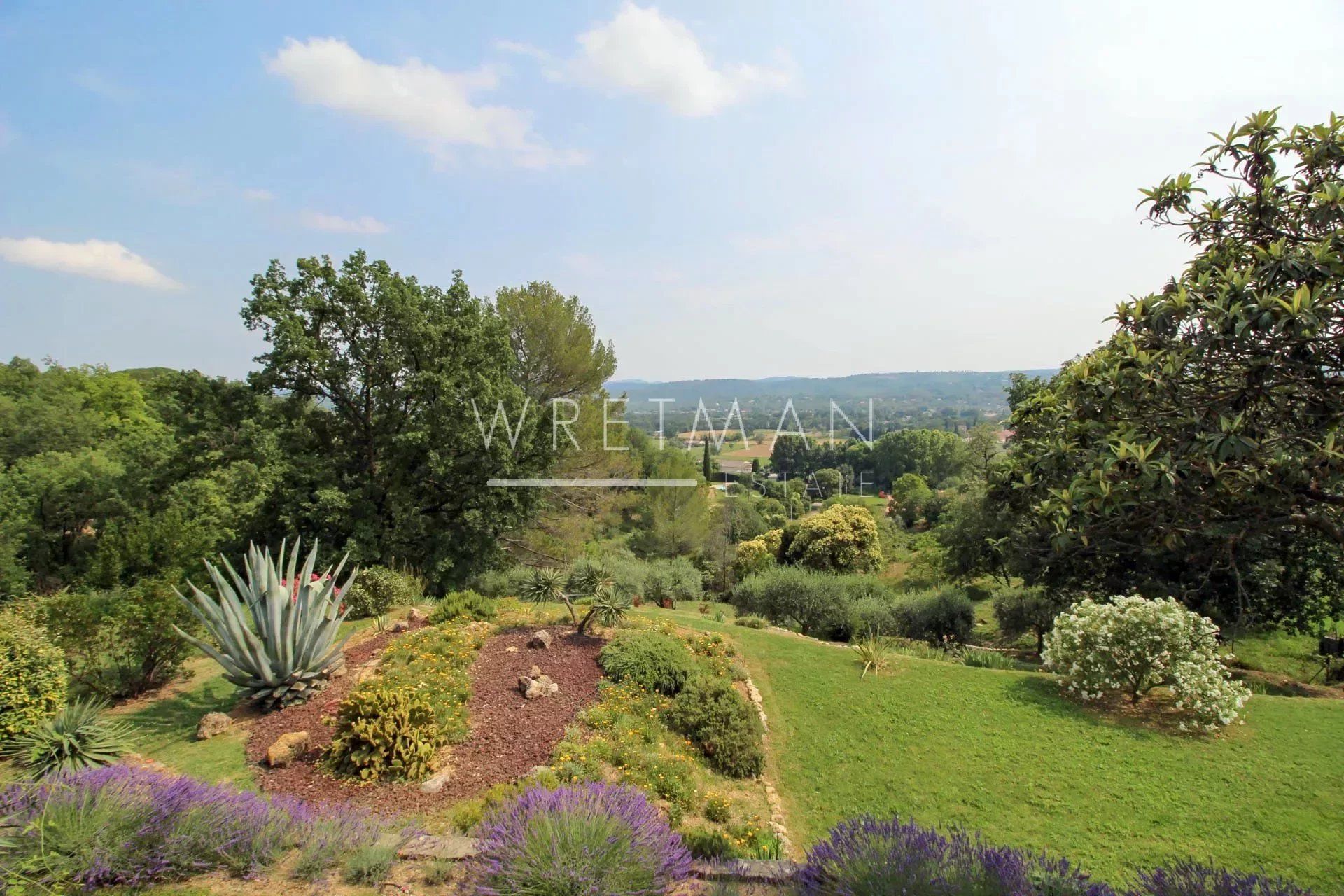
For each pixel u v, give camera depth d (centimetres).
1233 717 714
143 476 1639
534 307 2086
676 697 790
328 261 1570
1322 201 357
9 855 358
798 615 1523
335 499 1434
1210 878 358
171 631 779
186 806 411
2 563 1664
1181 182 430
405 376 1620
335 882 387
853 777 677
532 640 905
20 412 2506
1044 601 1509
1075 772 654
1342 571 1143
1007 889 333
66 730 587
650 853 374
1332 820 555
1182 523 361
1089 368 406
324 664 780
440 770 604
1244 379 338
